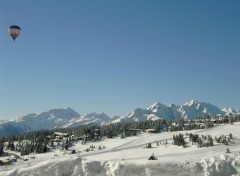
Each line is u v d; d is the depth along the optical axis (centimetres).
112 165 3133
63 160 3153
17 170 3081
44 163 3131
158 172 3105
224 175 3167
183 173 3128
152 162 3180
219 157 3328
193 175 3127
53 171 3069
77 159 3177
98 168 3117
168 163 3188
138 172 3092
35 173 3048
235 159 3291
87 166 3105
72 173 3072
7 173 3053
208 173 3141
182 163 3200
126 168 3109
